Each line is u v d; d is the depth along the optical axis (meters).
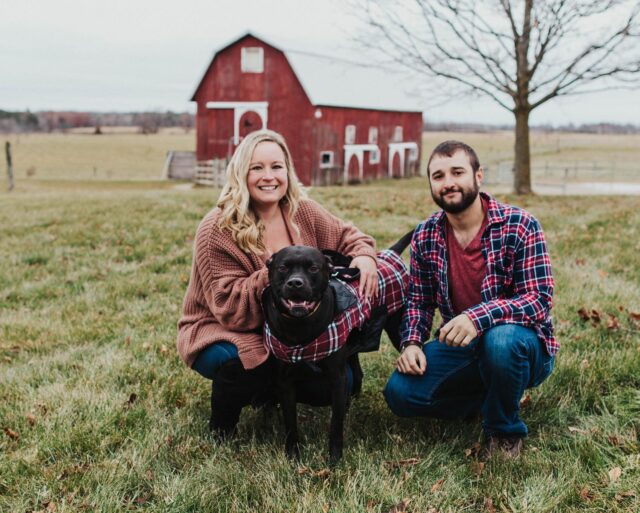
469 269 3.19
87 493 2.91
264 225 3.44
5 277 7.20
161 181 32.78
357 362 3.55
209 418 3.65
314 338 2.91
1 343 5.03
